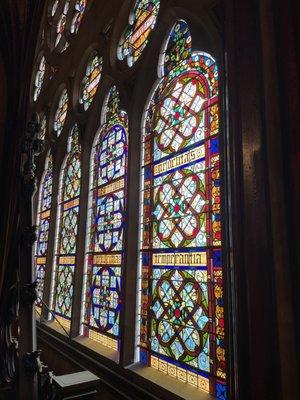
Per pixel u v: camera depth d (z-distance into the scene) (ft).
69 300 16.62
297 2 3.00
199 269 9.38
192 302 9.43
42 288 19.75
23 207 5.83
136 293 11.90
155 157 12.49
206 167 9.82
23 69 13.87
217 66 9.62
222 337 8.21
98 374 11.98
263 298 2.87
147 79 13.71
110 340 12.78
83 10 21.67
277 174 2.89
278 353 2.66
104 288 13.94
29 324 5.05
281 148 2.89
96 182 16.49
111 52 16.72
